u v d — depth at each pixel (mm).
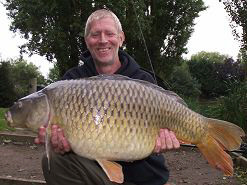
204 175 1741
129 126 768
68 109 768
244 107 2719
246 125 2686
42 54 4844
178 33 5289
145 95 785
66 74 1031
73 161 900
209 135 826
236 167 1870
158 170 941
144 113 777
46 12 4711
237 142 818
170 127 806
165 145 800
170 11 5250
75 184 912
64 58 4770
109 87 771
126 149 772
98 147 766
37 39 4832
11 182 1422
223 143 824
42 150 2096
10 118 803
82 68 1023
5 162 1809
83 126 762
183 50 5332
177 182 1621
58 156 896
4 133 2273
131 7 4594
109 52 969
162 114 794
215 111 2918
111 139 763
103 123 759
